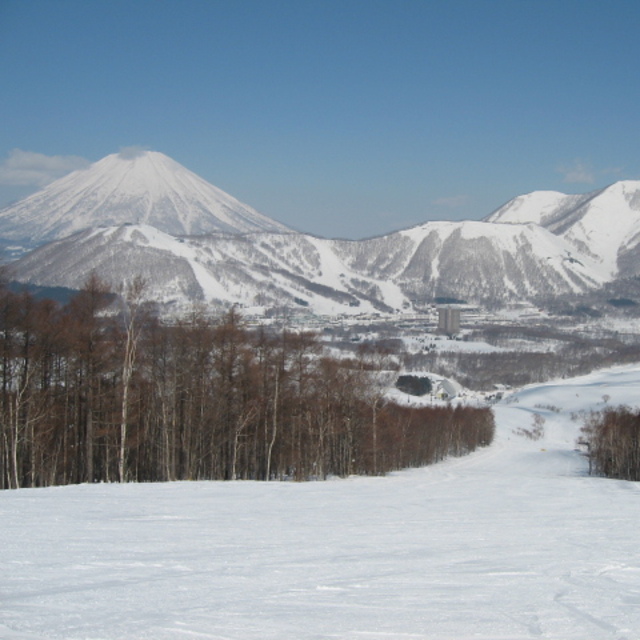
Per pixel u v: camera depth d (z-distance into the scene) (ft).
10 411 122.83
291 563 48.37
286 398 168.35
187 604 36.88
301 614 35.63
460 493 115.65
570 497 113.29
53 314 130.82
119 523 63.16
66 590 38.91
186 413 151.64
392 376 249.75
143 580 41.86
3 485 130.41
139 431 146.61
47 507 71.77
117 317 132.77
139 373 143.74
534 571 48.11
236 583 41.93
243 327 158.71
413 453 292.20
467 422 427.33
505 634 32.89
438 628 33.63
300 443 181.37
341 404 187.73
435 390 595.88
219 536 58.80
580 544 61.05
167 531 60.08
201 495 91.35
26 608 35.14
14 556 47.09
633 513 88.99
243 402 154.92
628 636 32.63
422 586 42.65
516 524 74.59
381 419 214.48
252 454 184.14
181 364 147.74
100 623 33.04
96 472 167.32
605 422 330.75
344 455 202.59
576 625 34.45
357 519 74.28
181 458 172.35
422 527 69.67
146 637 31.22
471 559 52.26
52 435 138.62
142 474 168.66
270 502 87.25
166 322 152.76
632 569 49.75
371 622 34.42
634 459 270.26
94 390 138.72
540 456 391.04
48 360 131.23
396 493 110.63
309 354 178.40
